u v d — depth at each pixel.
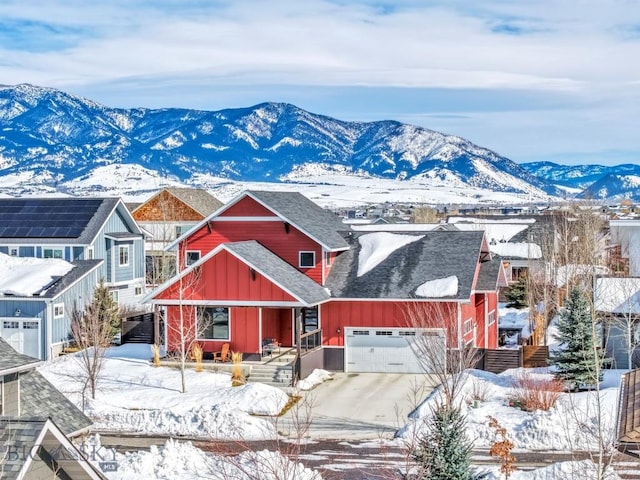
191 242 48.09
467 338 44.81
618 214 134.88
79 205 59.22
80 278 50.75
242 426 32.81
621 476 26.31
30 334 48.28
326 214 52.19
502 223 93.88
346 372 44.50
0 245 56.62
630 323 37.50
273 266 43.69
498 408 34.22
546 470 25.42
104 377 40.72
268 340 44.31
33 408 21.94
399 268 45.69
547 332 52.72
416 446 27.77
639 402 24.22
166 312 44.31
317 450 30.50
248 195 46.72
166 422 33.69
